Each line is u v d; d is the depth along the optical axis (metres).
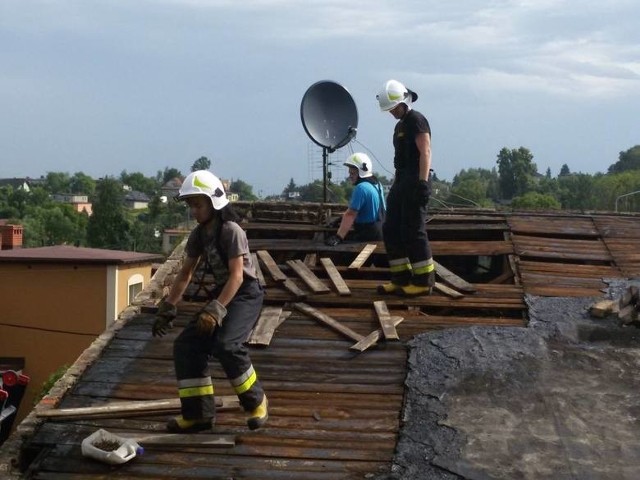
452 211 10.91
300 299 7.49
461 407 5.40
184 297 7.63
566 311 7.05
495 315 7.38
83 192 147.62
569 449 4.88
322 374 5.96
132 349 6.37
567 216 10.50
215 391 5.75
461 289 7.70
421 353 6.21
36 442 5.06
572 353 6.17
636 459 4.76
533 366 5.95
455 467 4.71
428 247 7.49
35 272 19.61
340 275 8.17
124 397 5.63
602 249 9.07
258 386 5.20
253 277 5.32
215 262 5.24
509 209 11.66
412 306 7.32
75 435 5.14
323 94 12.34
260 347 6.42
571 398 5.48
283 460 4.84
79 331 19.55
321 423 5.27
